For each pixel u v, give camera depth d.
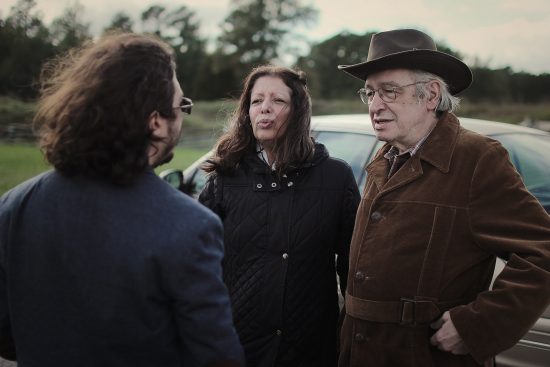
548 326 2.04
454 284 1.55
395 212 1.63
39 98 1.28
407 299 1.56
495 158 1.55
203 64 77.12
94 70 1.15
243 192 2.03
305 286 1.96
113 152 1.12
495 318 1.43
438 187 1.58
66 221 1.14
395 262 1.59
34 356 1.18
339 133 3.05
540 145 2.84
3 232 1.20
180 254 1.11
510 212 1.49
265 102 1.98
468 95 57.06
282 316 1.94
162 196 1.17
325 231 1.98
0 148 22.31
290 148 1.97
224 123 2.33
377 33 1.76
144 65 1.16
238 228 2.00
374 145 2.83
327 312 2.04
